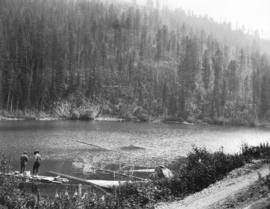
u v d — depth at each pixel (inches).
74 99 5846.5
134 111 6117.1
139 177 1040.2
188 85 6963.6
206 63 7130.9
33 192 802.2
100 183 911.0
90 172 1161.4
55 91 5659.5
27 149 1712.6
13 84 5231.3
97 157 1517.0
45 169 1205.1
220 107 6491.1
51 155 1544.0
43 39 6284.5
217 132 3718.0
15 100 5236.2
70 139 2267.5
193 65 7150.6
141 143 2202.3
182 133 3304.6
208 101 6673.2
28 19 6722.4
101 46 7258.9
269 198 399.5
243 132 3929.6
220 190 531.5
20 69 5570.9
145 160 1453.0
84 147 1862.7
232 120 6136.8
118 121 5428.2
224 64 7805.1
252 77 7229.3
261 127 5585.6
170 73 7175.2
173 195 572.1
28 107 5285.4
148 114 6141.7
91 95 6117.1
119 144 2082.9
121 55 7327.8
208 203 474.6
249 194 448.8
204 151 773.3
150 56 7859.3
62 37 6771.7
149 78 6953.7
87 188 891.4
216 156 731.4
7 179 592.7
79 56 6845.5
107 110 6013.8
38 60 5925.2
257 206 379.2
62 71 5925.2
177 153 1715.1
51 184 897.5
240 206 418.9
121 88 6550.2
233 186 533.0
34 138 2246.6
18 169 1168.8
